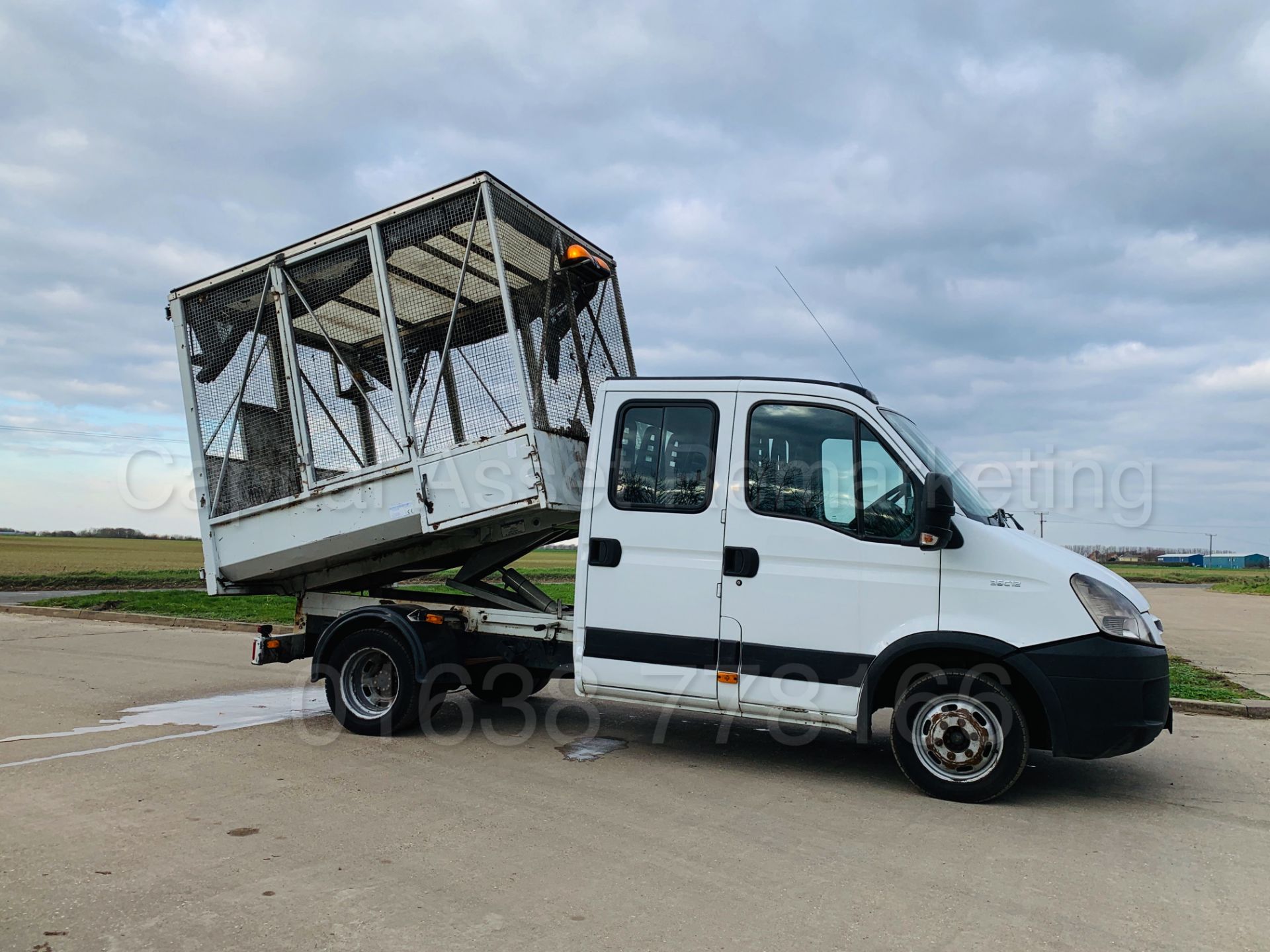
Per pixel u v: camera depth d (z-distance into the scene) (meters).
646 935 3.44
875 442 5.67
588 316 7.55
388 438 6.77
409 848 4.39
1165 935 3.57
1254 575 71.94
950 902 3.85
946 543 5.38
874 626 5.52
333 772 5.88
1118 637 5.17
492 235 6.30
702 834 4.72
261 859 4.20
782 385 5.95
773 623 5.73
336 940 3.33
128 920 3.49
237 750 6.45
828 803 5.38
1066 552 5.59
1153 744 7.41
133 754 6.31
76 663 10.91
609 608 6.16
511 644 7.14
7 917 3.51
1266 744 7.52
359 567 7.66
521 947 3.31
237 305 7.38
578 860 4.26
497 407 6.36
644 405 6.24
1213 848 4.70
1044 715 5.30
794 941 3.41
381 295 6.75
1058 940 3.49
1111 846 4.69
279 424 7.19
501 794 5.40
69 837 4.48
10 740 6.74
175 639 13.62
